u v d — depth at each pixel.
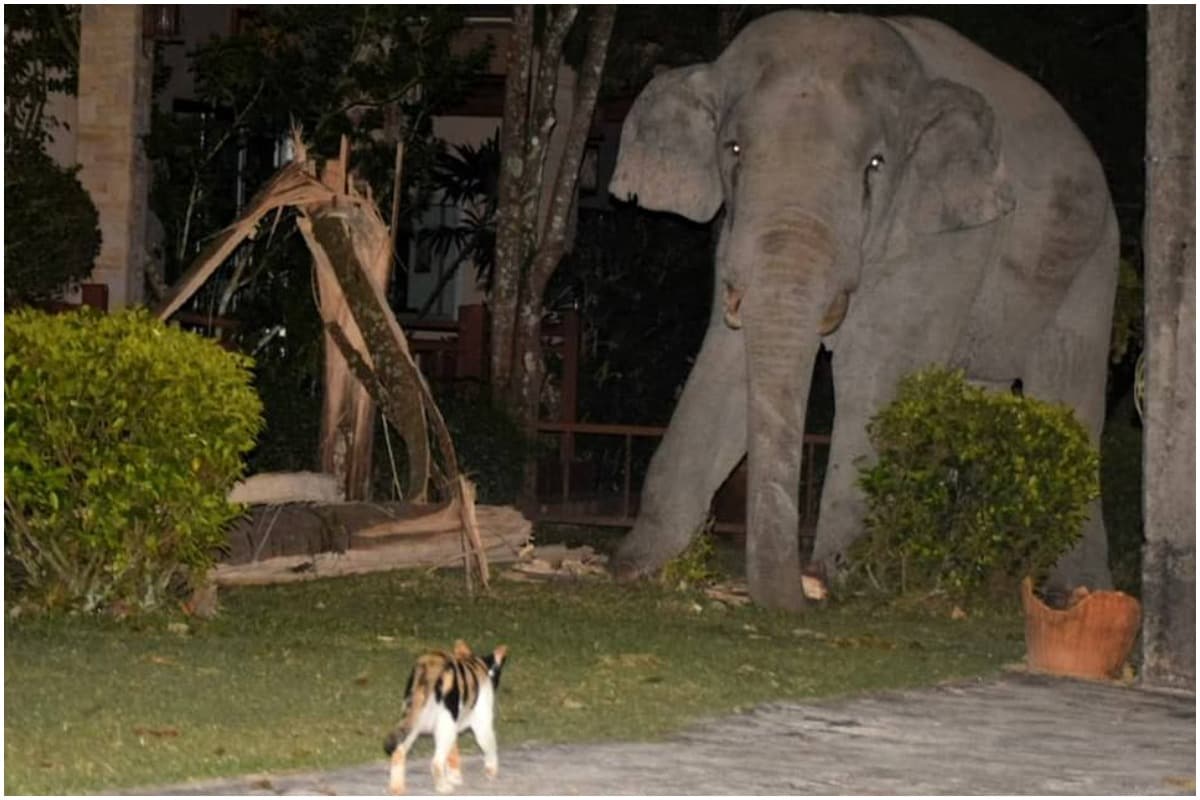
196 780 7.79
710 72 14.65
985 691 10.85
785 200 13.51
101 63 18.81
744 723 9.51
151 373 11.47
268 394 16.89
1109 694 10.95
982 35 21.72
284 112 20.11
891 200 14.38
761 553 13.40
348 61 20.22
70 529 11.65
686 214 14.77
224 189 22.95
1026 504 13.99
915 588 14.23
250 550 13.52
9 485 11.39
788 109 13.85
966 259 14.99
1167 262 11.22
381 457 17.17
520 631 12.03
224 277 20.34
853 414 14.77
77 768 7.82
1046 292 15.95
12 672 9.62
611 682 10.34
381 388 14.84
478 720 7.93
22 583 12.06
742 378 14.59
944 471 14.14
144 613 11.73
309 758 8.18
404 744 7.57
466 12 24.31
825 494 14.81
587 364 23.53
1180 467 11.24
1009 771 8.66
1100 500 16.42
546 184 25.14
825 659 11.48
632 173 14.83
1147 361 11.35
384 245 15.10
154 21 19.20
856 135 13.89
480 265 25.73
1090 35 22.52
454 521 14.49
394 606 12.94
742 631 12.47
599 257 24.41
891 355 14.70
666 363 24.16
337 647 11.06
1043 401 15.80
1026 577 13.47
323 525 13.94
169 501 11.62
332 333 15.04
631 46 24.41
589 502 20.09
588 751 8.66
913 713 10.04
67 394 11.32
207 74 20.14
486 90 27.05
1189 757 9.16
